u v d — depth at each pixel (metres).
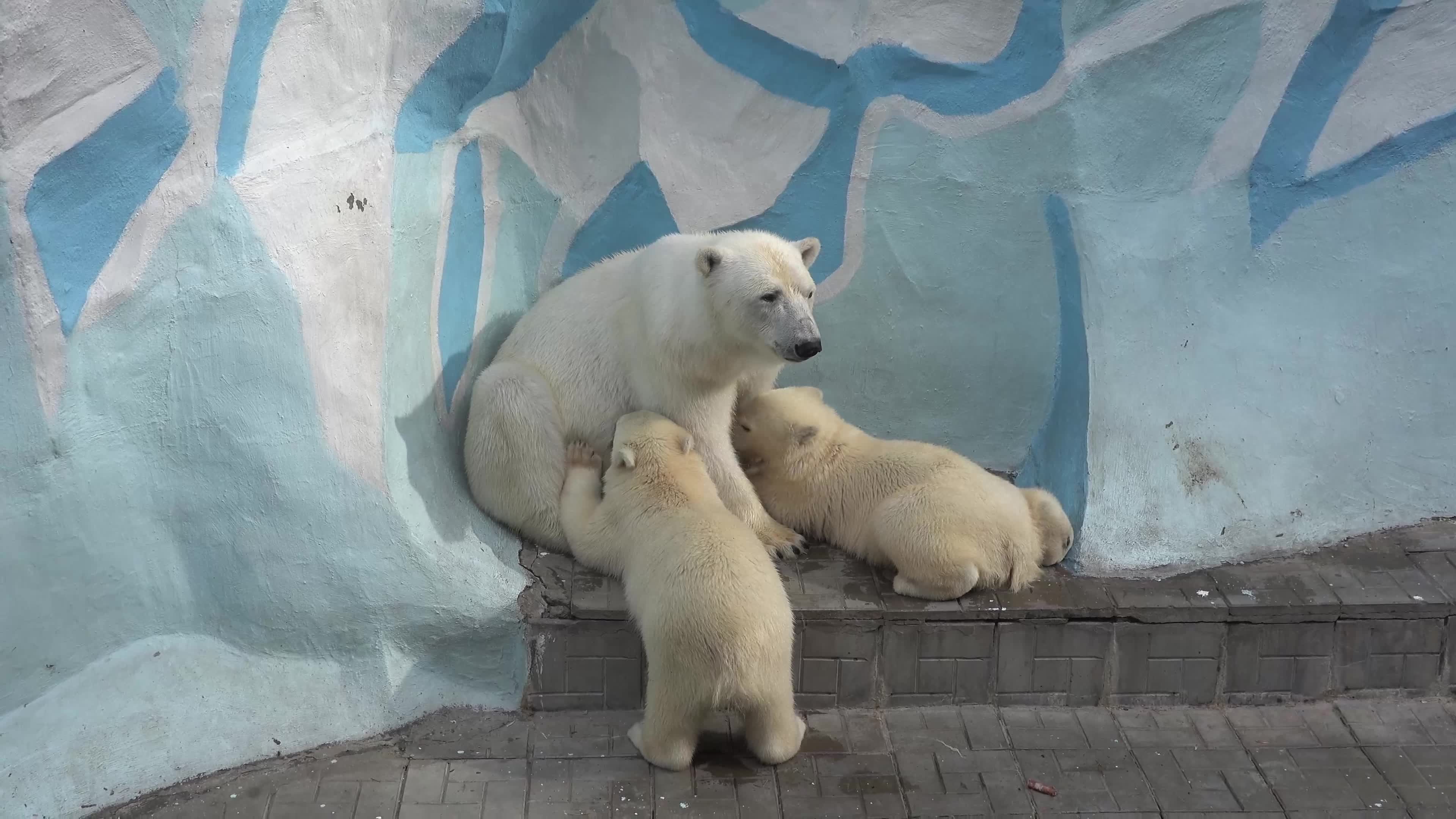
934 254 4.70
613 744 3.69
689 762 3.55
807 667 3.88
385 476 3.73
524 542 4.19
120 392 3.33
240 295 3.41
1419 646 4.02
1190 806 3.50
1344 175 4.43
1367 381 4.50
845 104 4.54
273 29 3.30
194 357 3.41
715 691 3.32
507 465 4.05
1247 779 3.62
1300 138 4.39
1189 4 4.25
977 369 4.82
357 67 3.60
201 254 3.34
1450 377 4.51
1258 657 3.98
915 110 4.53
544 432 4.06
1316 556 4.27
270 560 3.61
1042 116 4.46
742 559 3.41
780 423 4.15
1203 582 4.06
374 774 3.51
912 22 4.42
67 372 3.19
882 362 4.84
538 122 4.42
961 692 3.94
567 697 3.84
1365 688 4.04
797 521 4.28
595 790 3.48
